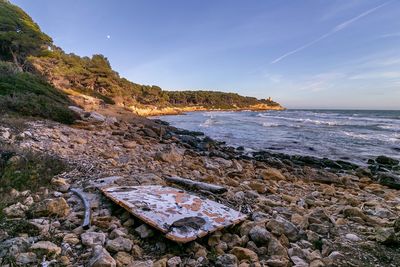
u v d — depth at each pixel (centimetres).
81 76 5753
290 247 360
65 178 534
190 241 319
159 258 298
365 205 625
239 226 389
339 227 446
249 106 15462
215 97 13725
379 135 2559
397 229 425
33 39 4525
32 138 835
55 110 1418
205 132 2823
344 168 1298
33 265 250
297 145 1983
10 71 2531
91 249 288
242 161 1225
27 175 464
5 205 363
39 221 337
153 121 3369
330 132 2823
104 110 3328
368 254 352
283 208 533
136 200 411
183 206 408
